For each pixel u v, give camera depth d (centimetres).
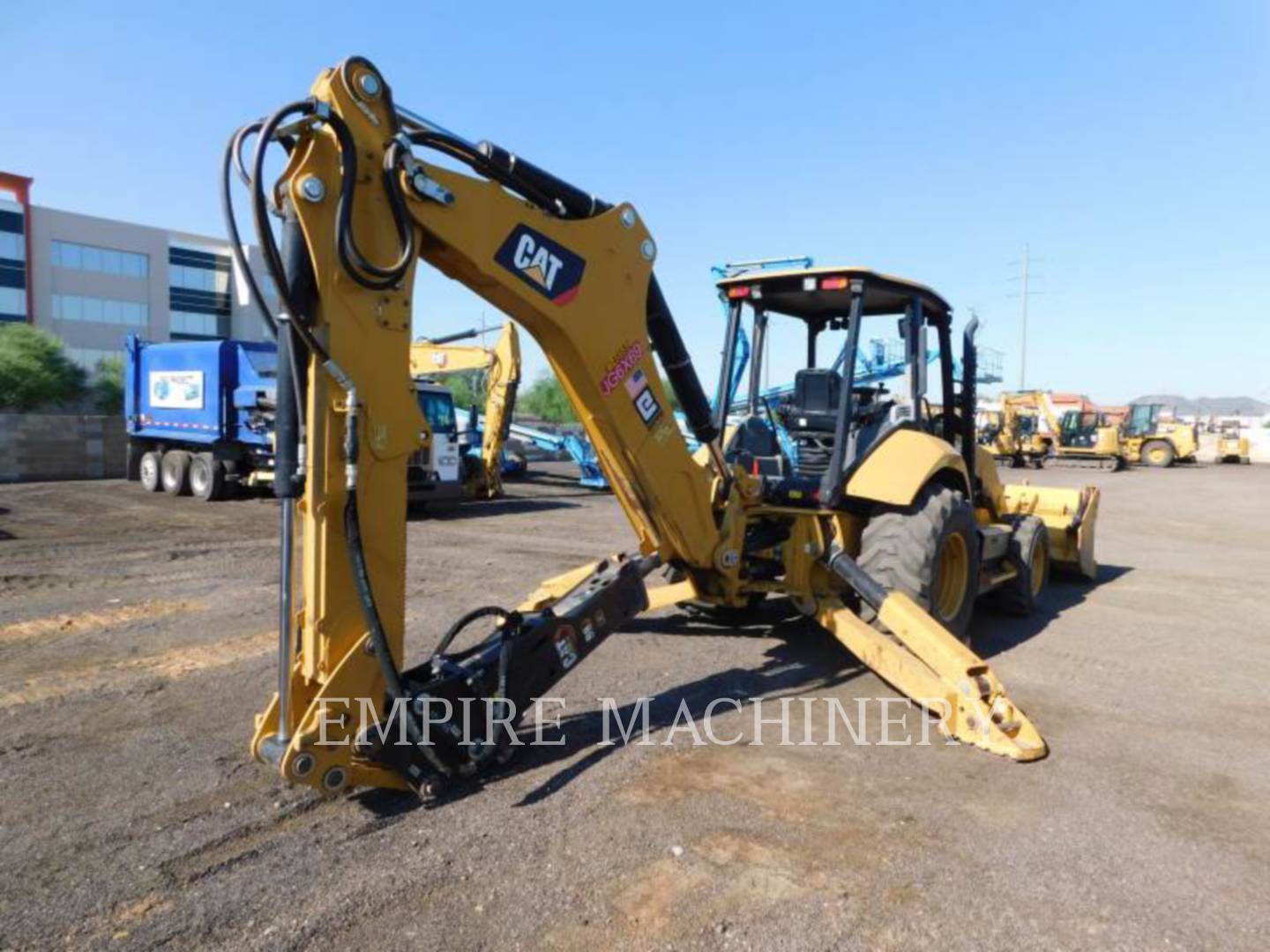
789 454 608
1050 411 3334
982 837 333
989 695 441
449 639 370
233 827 331
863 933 270
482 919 275
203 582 802
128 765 388
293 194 308
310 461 316
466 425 2092
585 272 402
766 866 309
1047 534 785
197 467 1520
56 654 565
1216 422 5550
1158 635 670
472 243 357
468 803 354
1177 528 1448
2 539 1045
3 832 327
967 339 681
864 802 362
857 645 493
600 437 441
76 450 2039
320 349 311
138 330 4978
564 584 589
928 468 539
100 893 286
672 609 704
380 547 335
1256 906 289
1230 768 407
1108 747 432
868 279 547
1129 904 289
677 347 471
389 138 329
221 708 465
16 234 4488
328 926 270
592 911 279
